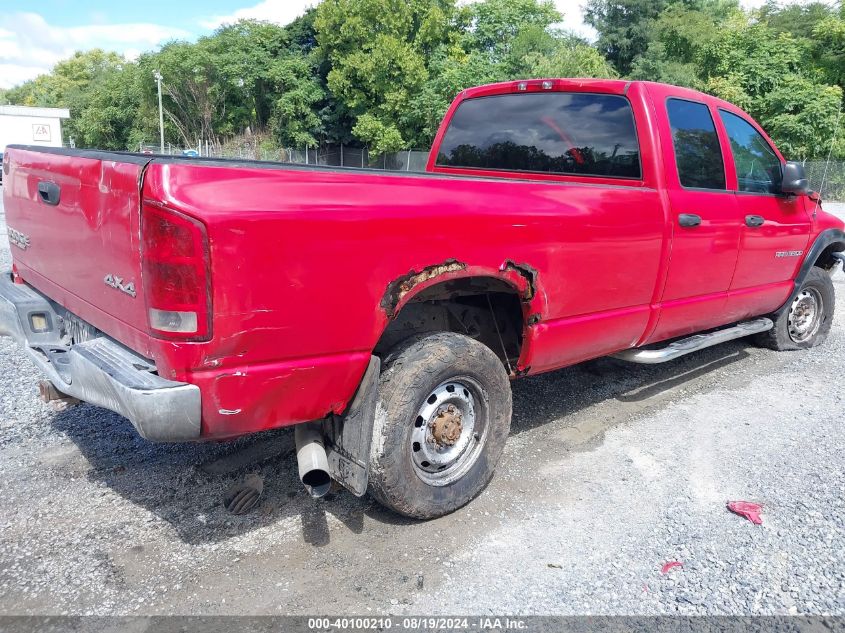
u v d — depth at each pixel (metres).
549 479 3.65
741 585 2.77
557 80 4.47
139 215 2.29
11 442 3.88
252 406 2.46
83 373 2.62
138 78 55.81
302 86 45.56
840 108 34.31
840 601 2.68
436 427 3.11
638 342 4.23
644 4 41.84
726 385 5.24
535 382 5.22
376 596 2.64
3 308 3.46
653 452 4.01
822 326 6.36
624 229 3.72
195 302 2.26
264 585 2.69
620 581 2.78
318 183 2.51
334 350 2.62
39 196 3.18
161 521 3.13
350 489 2.85
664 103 4.18
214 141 52.69
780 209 5.17
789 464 3.87
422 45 41.88
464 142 5.07
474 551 2.96
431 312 3.51
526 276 3.27
